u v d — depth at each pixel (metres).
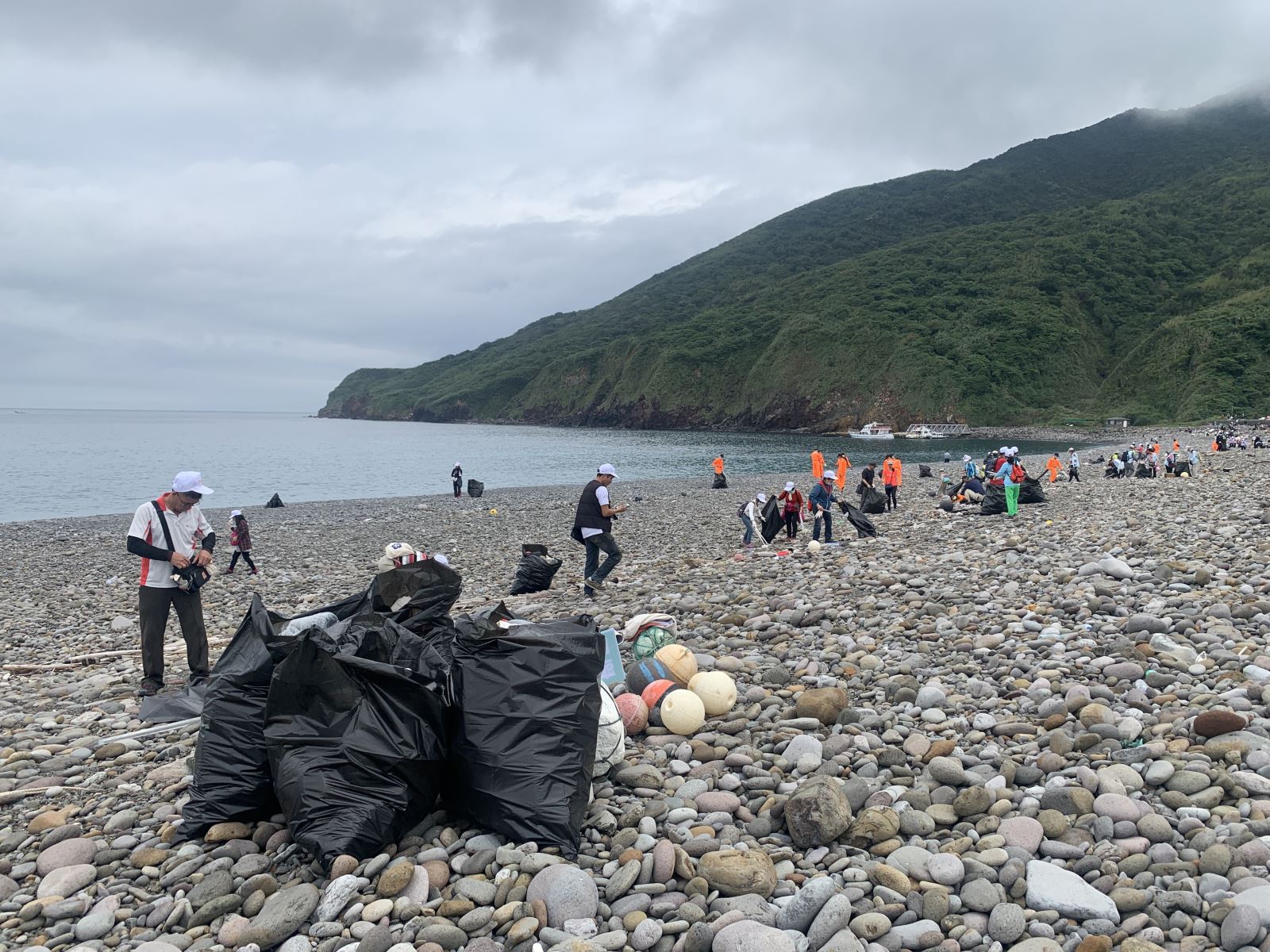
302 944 3.32
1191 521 13.93
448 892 3.67
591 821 4.25
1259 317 112.38
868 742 5.12
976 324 137.62
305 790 3.82
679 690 5.69
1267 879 3.35
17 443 102.25
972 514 20.98
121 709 7.21
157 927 3.58
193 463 71.44
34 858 4.21
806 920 3.38
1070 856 3.74
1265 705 5.02
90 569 20.05
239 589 15.77
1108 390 121.38
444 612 5.07
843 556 13.45
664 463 69.56
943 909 3.42
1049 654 6.62
